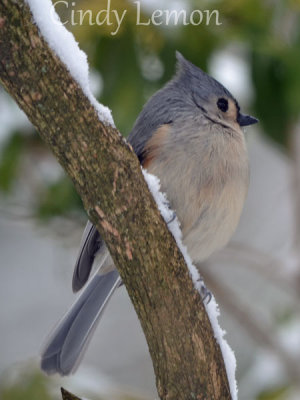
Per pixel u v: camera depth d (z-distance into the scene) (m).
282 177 14.23
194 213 7.27
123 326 14.35
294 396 10.54
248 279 13.43
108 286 7.78
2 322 14.28
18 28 4.83
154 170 7.20
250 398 10.73
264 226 13.94
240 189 7.42
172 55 8.80
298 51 8.91
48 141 5.23
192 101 7.50
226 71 9.67
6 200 10.42
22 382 9.38
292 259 10.35
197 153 7.24
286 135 9.37
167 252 5.43
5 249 14.56
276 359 10.79
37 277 14.55
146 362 14.02
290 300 12.53
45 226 10.23
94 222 5.45
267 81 9.12
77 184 5.34
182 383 5.58
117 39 8.82
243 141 7.61
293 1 8.74
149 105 7.66
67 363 7.27
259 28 8.83
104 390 9.36
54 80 4.98
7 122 10.25
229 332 13.43
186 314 5.50
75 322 7.50
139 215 5.34
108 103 9.04
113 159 5.22
